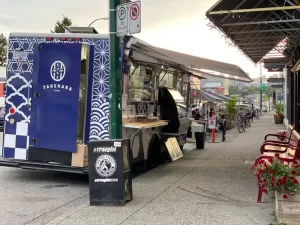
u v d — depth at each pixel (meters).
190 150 13.66
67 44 7.66
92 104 7.77
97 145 5.99
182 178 8.25
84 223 5.13
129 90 9.01
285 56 14.73
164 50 8.17
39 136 7.88
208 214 5.54
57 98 7.75
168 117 11.42
